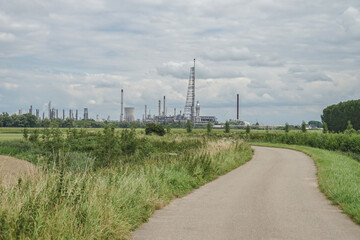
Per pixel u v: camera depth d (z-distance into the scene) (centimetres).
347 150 3691
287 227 776
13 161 1548
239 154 2675
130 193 906
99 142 2181
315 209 970
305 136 5297
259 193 1230
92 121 18125
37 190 656
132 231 739
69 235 585
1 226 544
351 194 1071
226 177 1692
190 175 1477
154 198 994
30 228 568
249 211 938
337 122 11731
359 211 879
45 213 605
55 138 2259
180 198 1133
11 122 17125
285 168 2122
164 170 1342
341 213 922
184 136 5188
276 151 3862
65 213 632
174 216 877
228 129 10225
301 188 1352
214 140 3500
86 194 738
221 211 935
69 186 736
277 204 1035
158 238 689
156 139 4066
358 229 764
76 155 2078
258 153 3497
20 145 3197
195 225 789
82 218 658
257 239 683
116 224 707
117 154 2153
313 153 3269
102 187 826
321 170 1853
